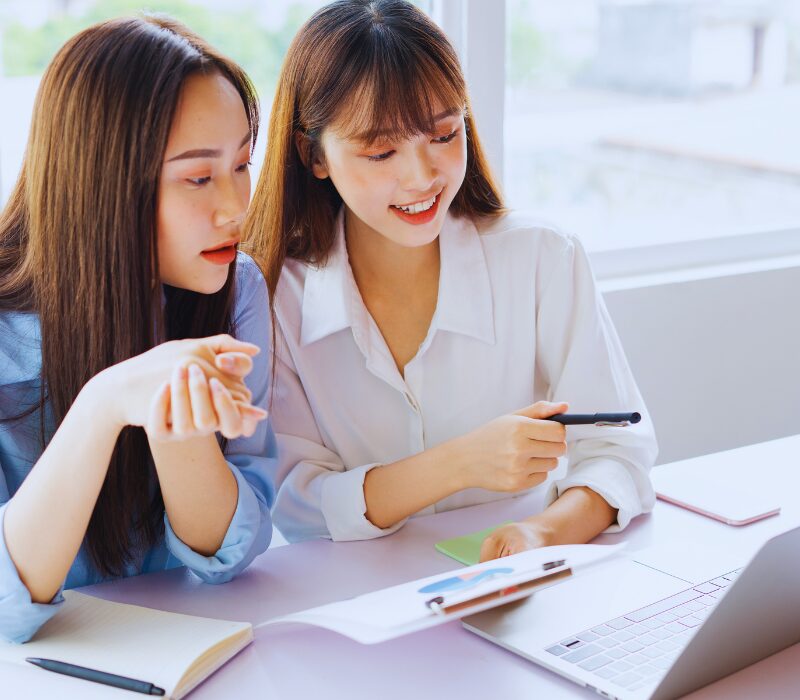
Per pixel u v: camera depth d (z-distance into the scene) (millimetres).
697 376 1967
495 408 1316
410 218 1154
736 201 2559
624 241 1999
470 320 1269
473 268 1276
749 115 2529
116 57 912
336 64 1104
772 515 1157
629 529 1137
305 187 1257
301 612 869
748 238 2072
